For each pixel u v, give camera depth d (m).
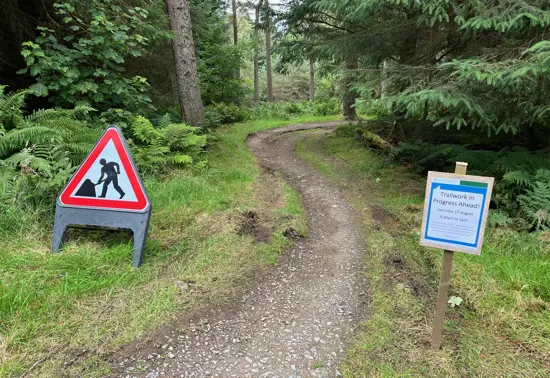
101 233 3.74
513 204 4.55
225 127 13.91
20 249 3.31
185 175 5.71
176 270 3.38
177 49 7.78
